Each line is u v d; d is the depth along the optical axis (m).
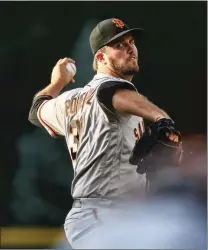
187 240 11.02
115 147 11.05
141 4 33.00
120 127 11.05
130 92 10.18
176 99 32.38
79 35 31.70
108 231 10.92
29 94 31.66
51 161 30.34
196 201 24.27
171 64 32.62
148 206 11.12
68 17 31.55
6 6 31.83
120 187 11.08
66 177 30.30
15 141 30.78
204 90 32.34
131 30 11.59
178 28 32.88
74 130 11.80
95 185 11.16
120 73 11.71
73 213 11.45
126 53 11.66
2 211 29.86
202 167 25.48
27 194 30.11
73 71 14.05
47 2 32.06
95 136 11.22
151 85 32.41
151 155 10.02
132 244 10.76
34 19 32.03
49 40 31.89
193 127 31.88
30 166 30.36
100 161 11.14
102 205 11.09
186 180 24.50
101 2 32.09
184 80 32.50
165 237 10.80
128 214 11.02
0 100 31.38
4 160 30.34
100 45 11.75
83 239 11.10
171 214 11.15
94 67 12.20
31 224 29.69
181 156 10.16
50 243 29.20
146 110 9.88
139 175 11.21
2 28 31.88
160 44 32.78
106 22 11.79
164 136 9.68
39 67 31.78
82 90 12.07
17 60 31.78
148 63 32.59
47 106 12.86
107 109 10.81
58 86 13.76
